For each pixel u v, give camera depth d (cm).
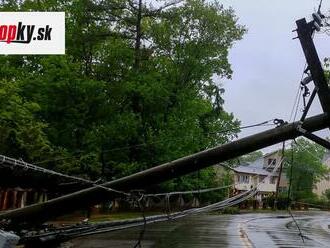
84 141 3444
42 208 927
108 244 1791
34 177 984
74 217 2827
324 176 9994
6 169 905
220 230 2788
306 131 934
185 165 959
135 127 3669
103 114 3612
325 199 10000
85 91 3416
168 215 1073
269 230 3072
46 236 796
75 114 3428
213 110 5034
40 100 3322
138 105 3938
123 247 1708
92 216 3088
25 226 911
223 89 4988
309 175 8856
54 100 3397
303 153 8412
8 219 899
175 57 4291
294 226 3772
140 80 3778
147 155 3878
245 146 946
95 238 1984
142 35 4059
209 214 5066
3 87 2317
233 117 5181
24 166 876
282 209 7525
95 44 3856
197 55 4269
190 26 4269
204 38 4269
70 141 3450
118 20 3912
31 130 2245
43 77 3409
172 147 3906
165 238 2133
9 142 2192
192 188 4497
